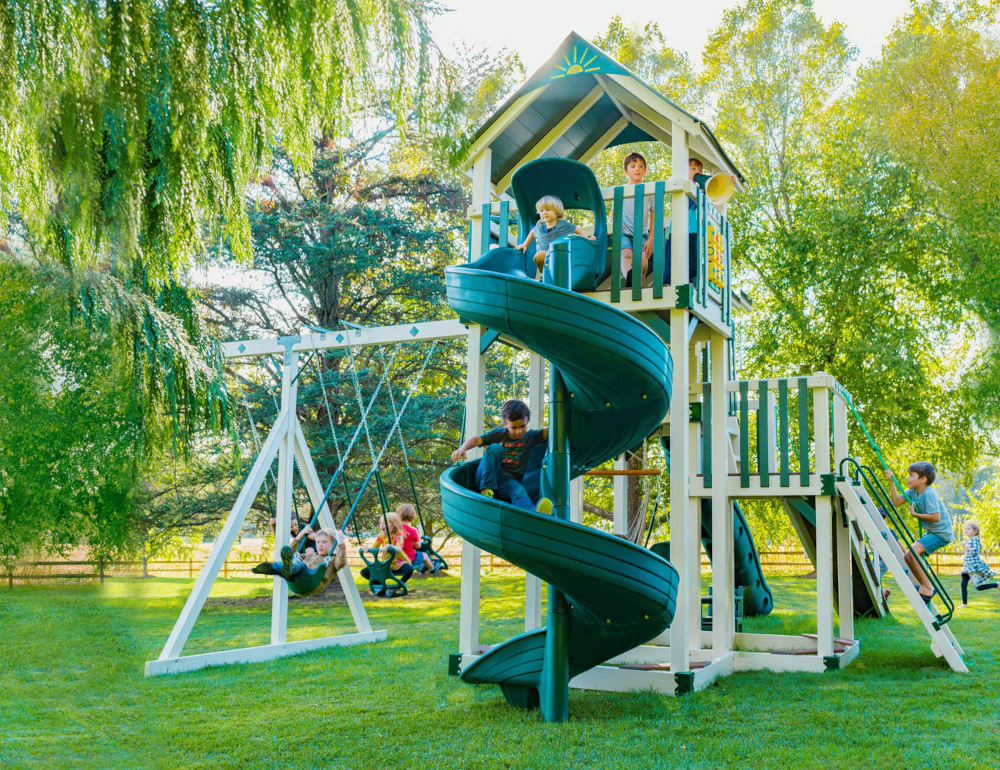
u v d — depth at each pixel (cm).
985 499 2409
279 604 875
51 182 289
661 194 675
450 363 2038
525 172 619
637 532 1862
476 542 500
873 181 2117
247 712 565
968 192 1991
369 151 1969
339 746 470
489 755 450
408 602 1620
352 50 384
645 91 730
